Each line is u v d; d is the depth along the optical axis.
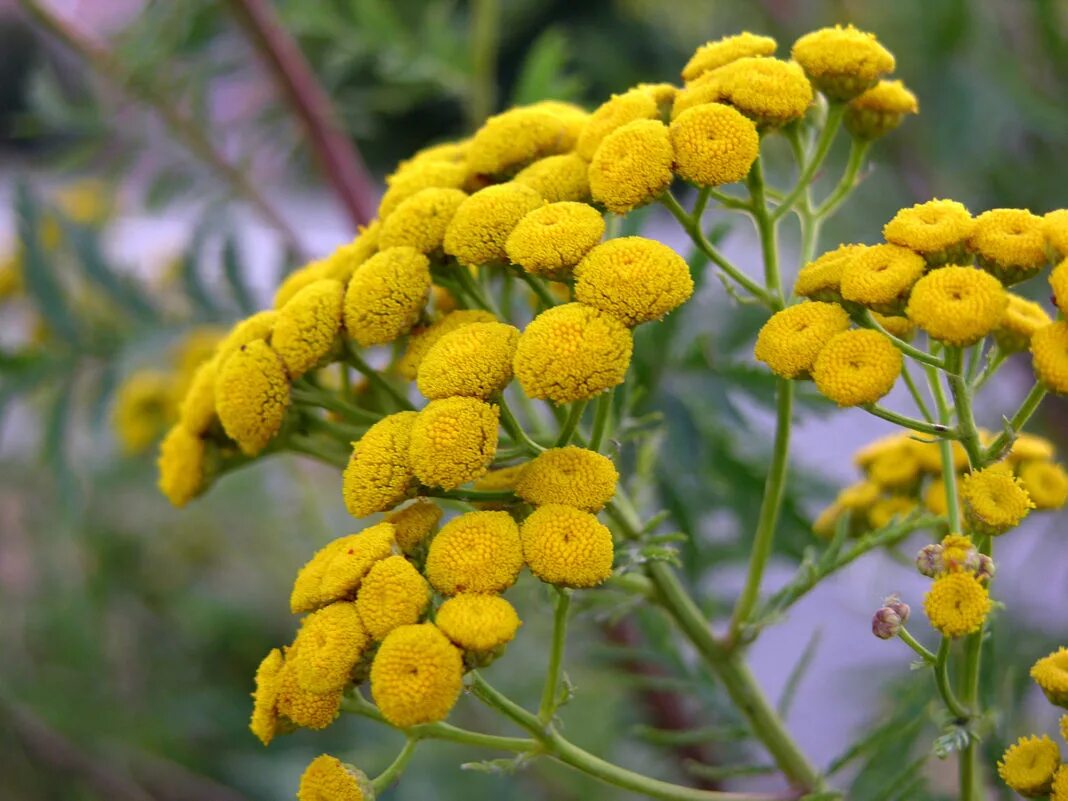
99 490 0.46
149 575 0.51
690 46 0.55
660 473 0.27
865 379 0.21
